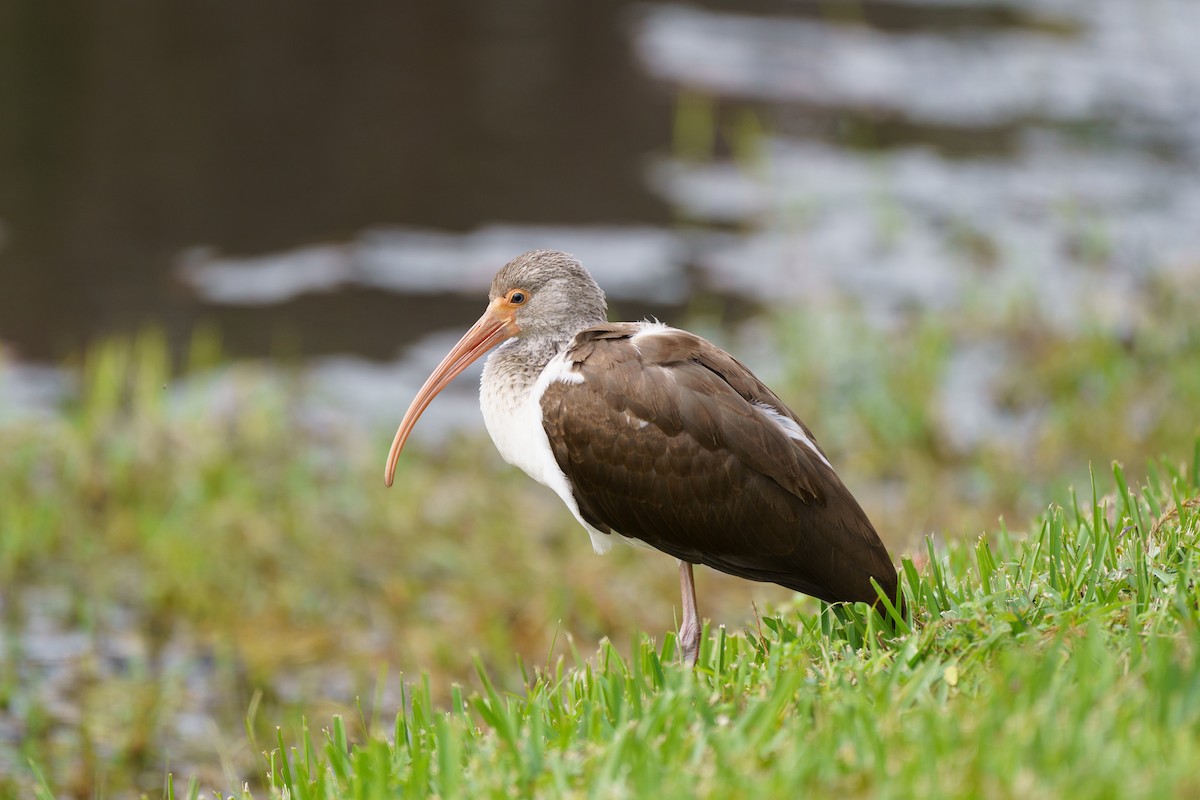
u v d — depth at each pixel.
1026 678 5.50
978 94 26.88
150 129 23.31
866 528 7.48
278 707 11.21
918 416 15.23
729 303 19.19
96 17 27.20
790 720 5.86
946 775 4.97
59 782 10.11
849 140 24.70
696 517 7.64
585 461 7.88
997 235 21.11
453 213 21.66
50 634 12.16
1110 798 4.63
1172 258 19.97
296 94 24.83
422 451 15.34
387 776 5.99
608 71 26.70
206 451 14.48
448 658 11.72
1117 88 27.33
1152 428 14.67
